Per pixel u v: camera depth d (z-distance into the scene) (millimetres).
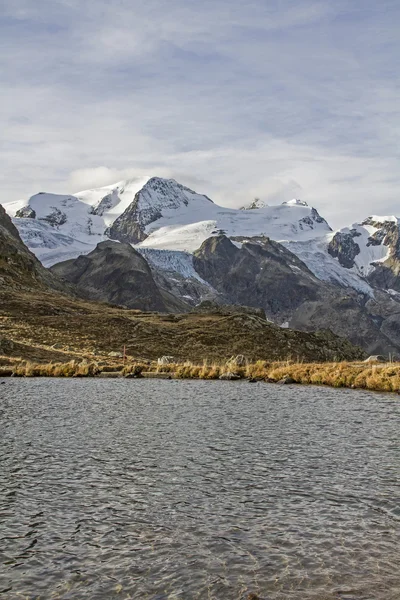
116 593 12641
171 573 13453
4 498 18219
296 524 16172
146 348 105562
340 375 59875
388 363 75500
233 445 25844
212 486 19531
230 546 14797
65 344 100250
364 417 34625
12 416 34281
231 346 113875
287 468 21781
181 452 24406
